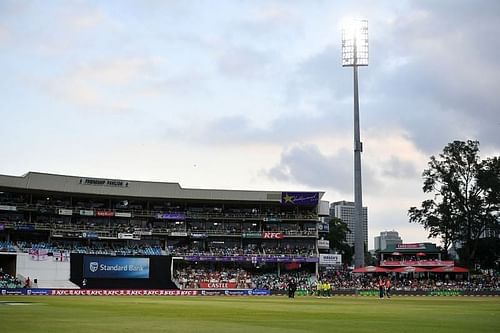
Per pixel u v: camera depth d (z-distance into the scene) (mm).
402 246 111125
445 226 109562
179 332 19734
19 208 94938
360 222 98938
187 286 93062
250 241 109312
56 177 97875
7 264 86938
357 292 88812
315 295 84625
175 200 105938
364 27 100625
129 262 91625
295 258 103250
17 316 27750
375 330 21547
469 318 29359
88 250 96125
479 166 109000
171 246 105000
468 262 108562
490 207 108375
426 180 111938
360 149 100312
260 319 27359
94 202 105000
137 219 105625
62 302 47875
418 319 28328
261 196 107250
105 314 30266
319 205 112438
